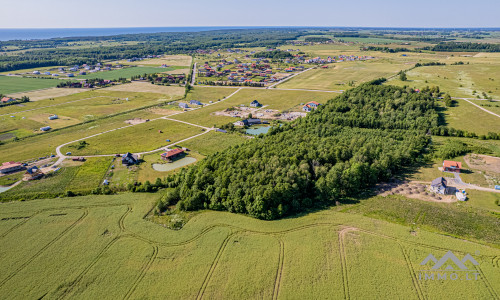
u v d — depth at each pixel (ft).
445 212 254.06
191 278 194.80
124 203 292.40
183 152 426.92
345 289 180.96
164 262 209.97
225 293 182.70
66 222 260.83
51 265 210.59
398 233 227.81
